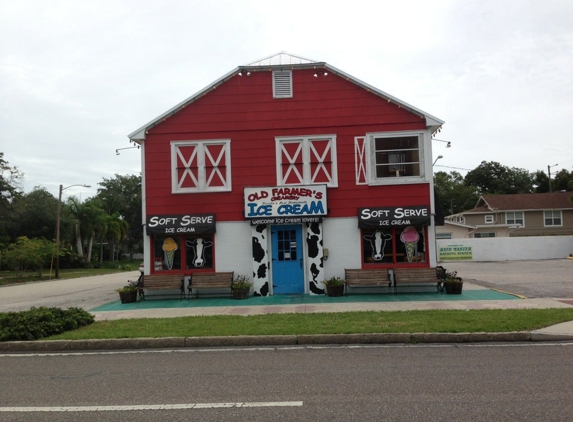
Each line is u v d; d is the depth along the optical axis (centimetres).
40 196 6106
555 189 6894
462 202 7662
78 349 923
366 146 1612
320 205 1579
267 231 1609
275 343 922
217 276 1566
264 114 1633
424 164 1598
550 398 552
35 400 591
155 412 534
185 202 1622
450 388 600
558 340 895
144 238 1617
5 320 991
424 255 1590
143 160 1636
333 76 1631
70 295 2106
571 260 3488
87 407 558
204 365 762
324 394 586
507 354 791
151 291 1600
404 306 1284
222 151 1633
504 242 3734
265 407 543
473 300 1373
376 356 797
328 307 1300
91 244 6556
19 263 3994
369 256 1598
